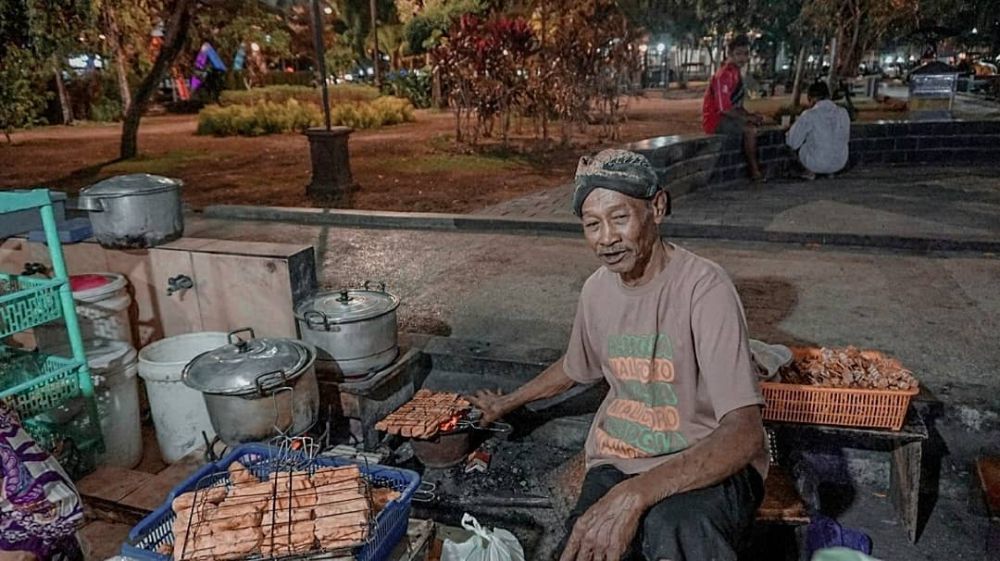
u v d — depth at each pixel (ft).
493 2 60.34
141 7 41.78
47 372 10.06
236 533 6.56
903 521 9.32
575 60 40.37
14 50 32.09
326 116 28.89
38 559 6.63
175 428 10.96
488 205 25.89
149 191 12.16
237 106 61.16
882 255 17.71
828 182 27.55
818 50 58.95
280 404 9.12
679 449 6.73
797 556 8.74
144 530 7.09
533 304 14.67
